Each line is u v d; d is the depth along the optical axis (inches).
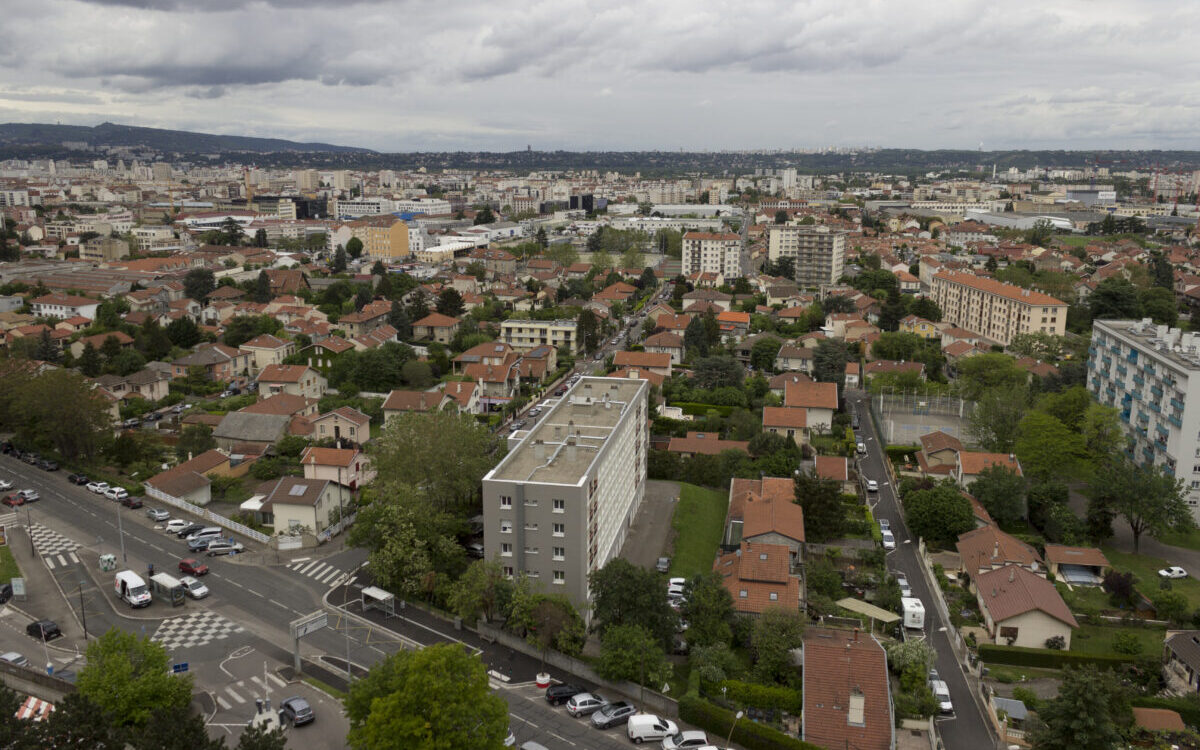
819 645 3321.9
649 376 7716.5
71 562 4495.6
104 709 2844.5
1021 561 4475.9
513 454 4291.3
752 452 6156.5
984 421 6348.4
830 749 2999.5
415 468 4825.3
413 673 2785.4
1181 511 4889.3
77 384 5880.9
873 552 4726.9
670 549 4842.5
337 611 4060.0
